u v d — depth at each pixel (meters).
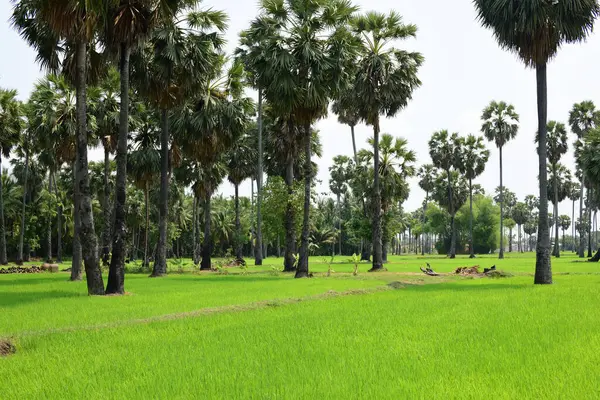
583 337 8.46
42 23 21.44
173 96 29.92
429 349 7.82
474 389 5.59
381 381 6.04
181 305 15.07
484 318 11.04
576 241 167.62
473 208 112.12
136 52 24.97
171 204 62.31
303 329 10.02
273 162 48.50
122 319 12.13
